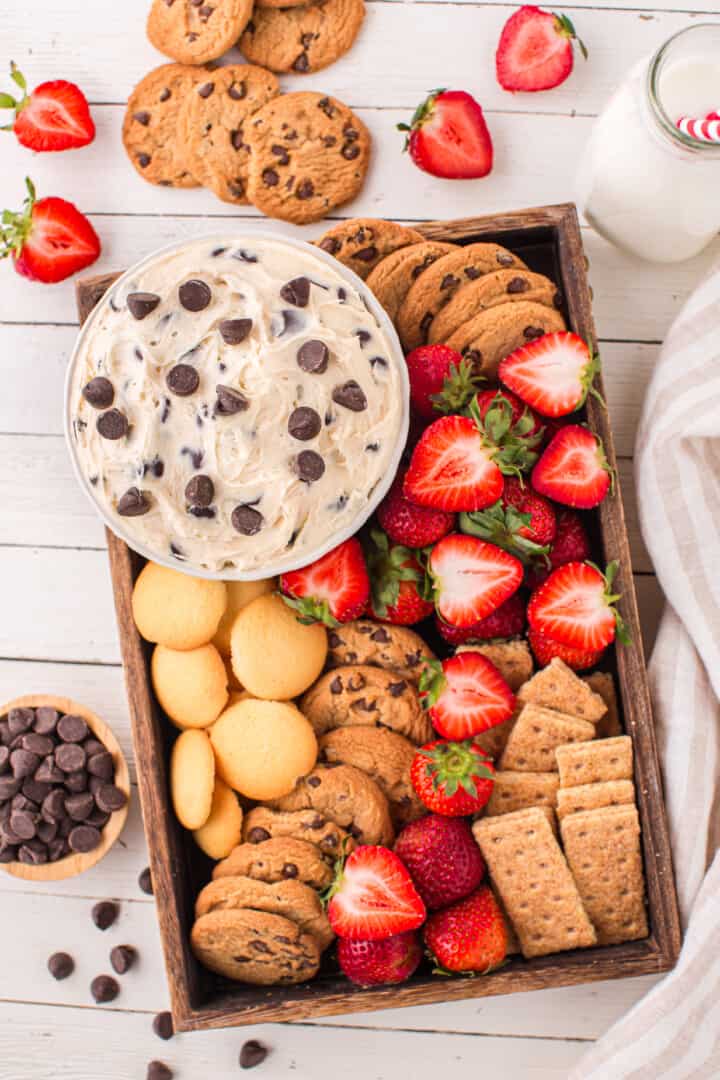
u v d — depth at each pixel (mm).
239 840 876
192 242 832
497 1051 939
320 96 934
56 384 954
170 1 925
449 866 858
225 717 877
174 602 864
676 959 862
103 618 953
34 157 952
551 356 859
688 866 875
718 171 855
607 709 881
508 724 889
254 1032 943
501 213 880
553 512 881
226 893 856
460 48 946
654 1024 865
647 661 939
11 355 953
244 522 815
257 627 871
